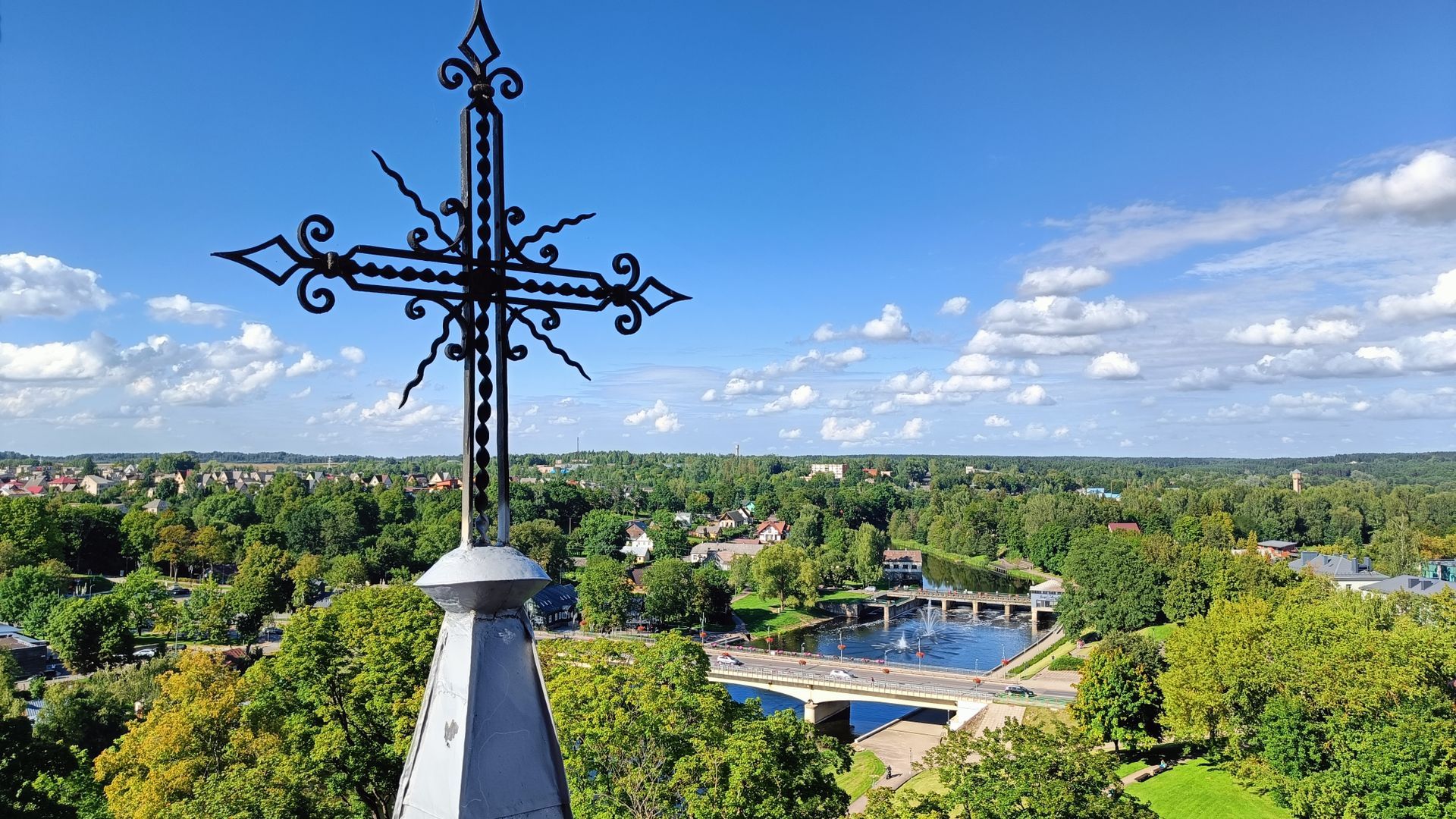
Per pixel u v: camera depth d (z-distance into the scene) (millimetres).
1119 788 37906
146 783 38625
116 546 149750
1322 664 55281
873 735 87375
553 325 6000
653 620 137250
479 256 5734
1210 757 65562
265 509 188625
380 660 40094
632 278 6273
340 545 148625
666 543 182625
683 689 38906
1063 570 135500
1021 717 84500
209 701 42531
